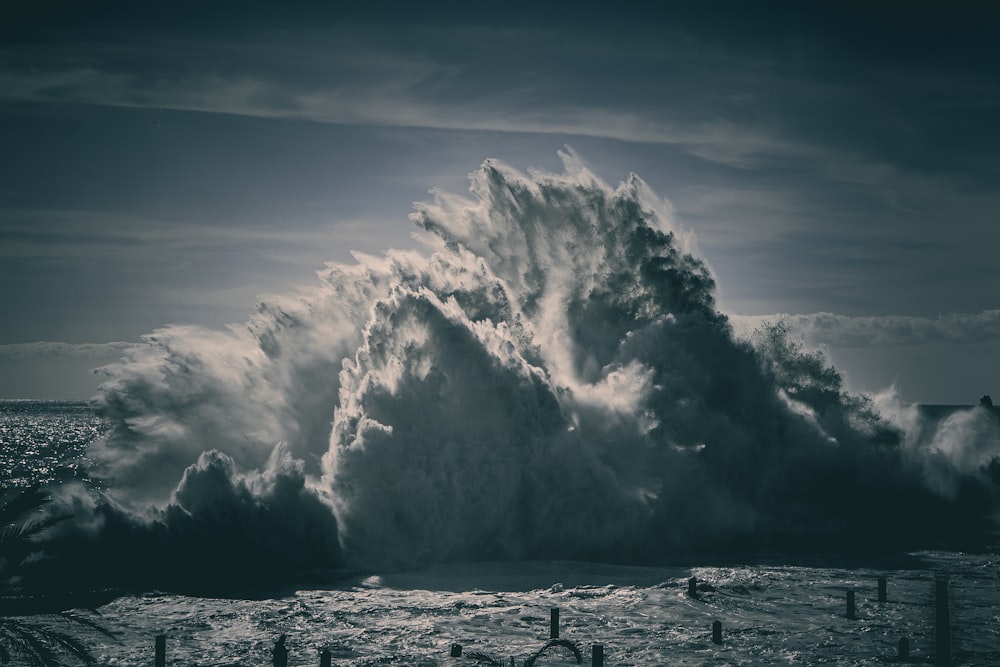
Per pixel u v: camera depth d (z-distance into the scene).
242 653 23.66
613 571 34.88
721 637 25.39
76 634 24.58
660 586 32.06
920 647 24.80
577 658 22.19
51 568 10.78
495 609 28.55
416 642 24.86
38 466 89.00
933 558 38.56
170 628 25.91
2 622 10.45
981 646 25.05
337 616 27.53
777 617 28.03
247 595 30.30
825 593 31.33
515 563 36.56
